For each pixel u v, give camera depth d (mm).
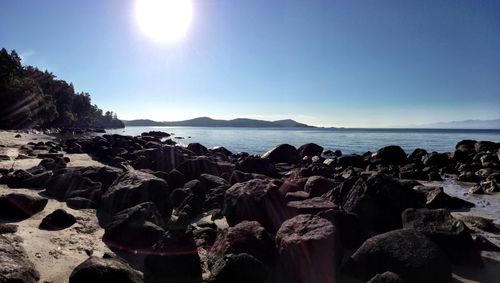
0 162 17484
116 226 6910
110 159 20703
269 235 6586
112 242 6867
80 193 9914
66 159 19391
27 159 19250
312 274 5645
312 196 10867
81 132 84750
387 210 8594
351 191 9352
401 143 56406
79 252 6297
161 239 6066
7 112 63625
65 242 6691
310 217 6715
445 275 5652
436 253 5777
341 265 6230
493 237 8180
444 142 60844
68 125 105625
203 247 6922
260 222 8148
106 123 184375
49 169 14539
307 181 11562
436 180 18016
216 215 9391
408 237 6090
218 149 29234
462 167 21047
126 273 4992
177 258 5793
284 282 5879
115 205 8703
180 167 14672
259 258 6160
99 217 8500
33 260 5691
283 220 8180
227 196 8945
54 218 7590
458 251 6570
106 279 4797
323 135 90875
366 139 69688
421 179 18406
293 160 24469
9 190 10766
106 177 11875
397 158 23906
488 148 29781
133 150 25422
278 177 17500
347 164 23469
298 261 5746
